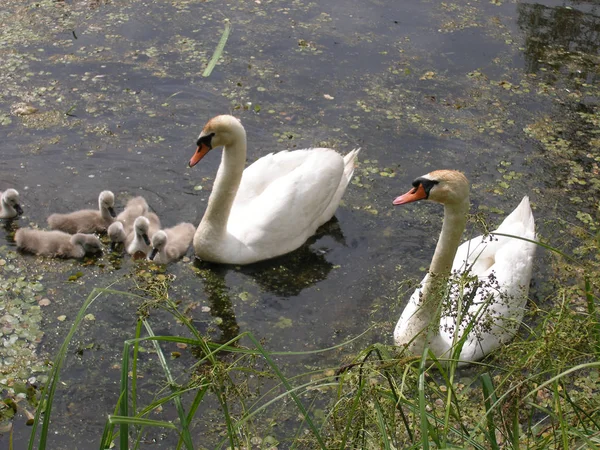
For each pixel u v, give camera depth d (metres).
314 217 9.11
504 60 13.74
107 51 12.57
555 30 14.96
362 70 12.92
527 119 12.04
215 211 8.46
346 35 14.06
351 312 8.06
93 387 6.83
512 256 8.02
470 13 15.45
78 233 8.59
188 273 8.53
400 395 3.83
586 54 14.18
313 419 6.60
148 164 10.10
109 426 3.94
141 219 8.48
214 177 10.09
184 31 13.52
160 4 14.47
